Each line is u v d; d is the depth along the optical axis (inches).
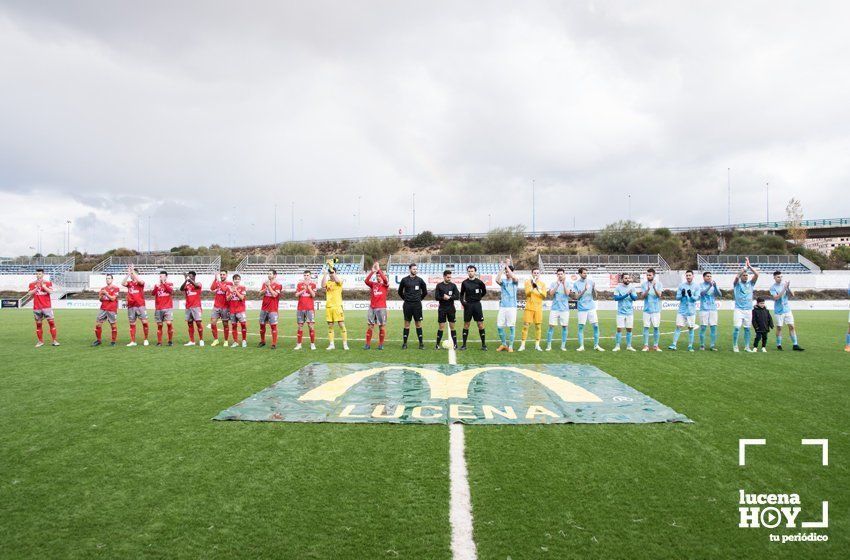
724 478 177.5
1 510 153.8
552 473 180.5
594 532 140.9
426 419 245.3
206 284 1706.4
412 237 2778.1
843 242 2399.1
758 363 419.5
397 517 148.9
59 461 193.0
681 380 343.9
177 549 132.3
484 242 2484.0
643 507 155.7
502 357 452.8
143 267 1851.6
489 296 1509.6
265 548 132.7
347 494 164.1
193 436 221.8
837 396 298.2
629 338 514.0
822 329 732.0
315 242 2898.6
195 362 420.8
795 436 222.8
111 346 533.6
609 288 1581.0
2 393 304.5
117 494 164.7
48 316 537.3
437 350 503.5
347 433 225.5
